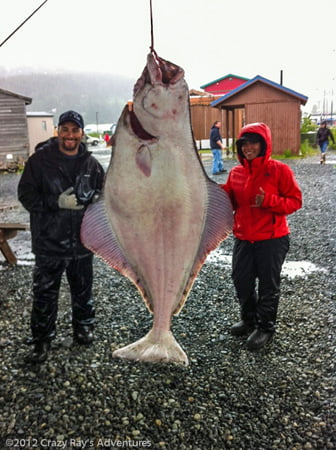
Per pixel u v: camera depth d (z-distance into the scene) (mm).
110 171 2213
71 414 2697
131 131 2104
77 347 3486
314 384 2957
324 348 3408
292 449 2393
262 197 3074
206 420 2637
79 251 3191
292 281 4914
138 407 2756
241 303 3615
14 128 20891
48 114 26969
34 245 3137
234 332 3688
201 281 5000
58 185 3043
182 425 2598
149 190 2195
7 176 18828
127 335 3713
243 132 3180
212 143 13797
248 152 3152
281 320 3928
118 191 2211
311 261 5672
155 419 2646
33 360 3209
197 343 3586
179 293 2410
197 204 2291
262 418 2646
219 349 3477
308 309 4137
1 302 4500
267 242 3314
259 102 18906
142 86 2049
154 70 2004
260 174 3234
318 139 16344
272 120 19062
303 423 2596
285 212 3152
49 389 2938
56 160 3035
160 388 2947
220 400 2826
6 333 3777
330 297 4398
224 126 25422
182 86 2064
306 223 7711
